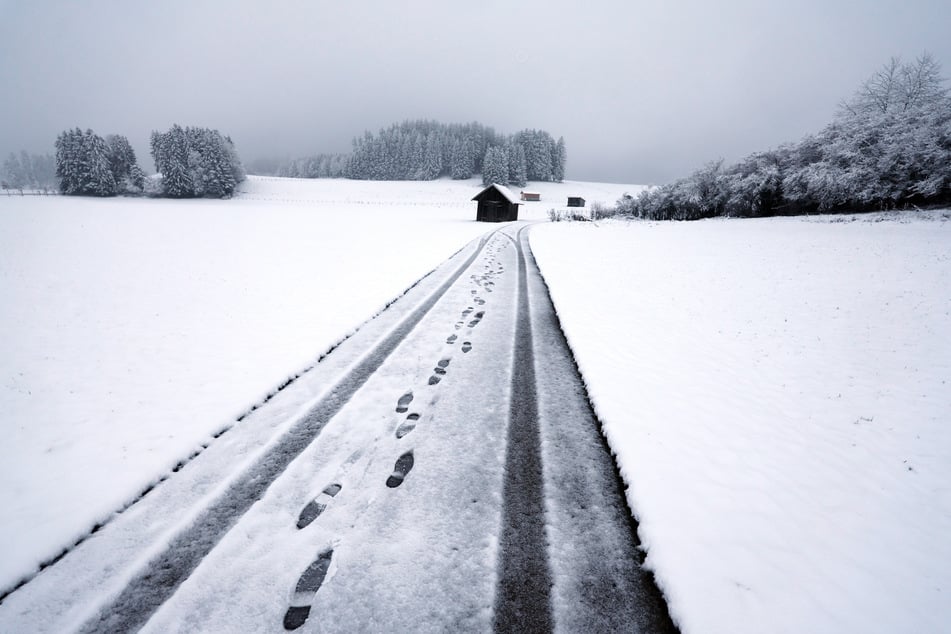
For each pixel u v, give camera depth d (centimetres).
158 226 2095
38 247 1273
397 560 223
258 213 3472
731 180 2556
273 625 187
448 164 10381
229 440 337
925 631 189
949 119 1662
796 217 2092
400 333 614
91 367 470
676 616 195
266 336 580
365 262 1224
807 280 879
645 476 295
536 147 9919
